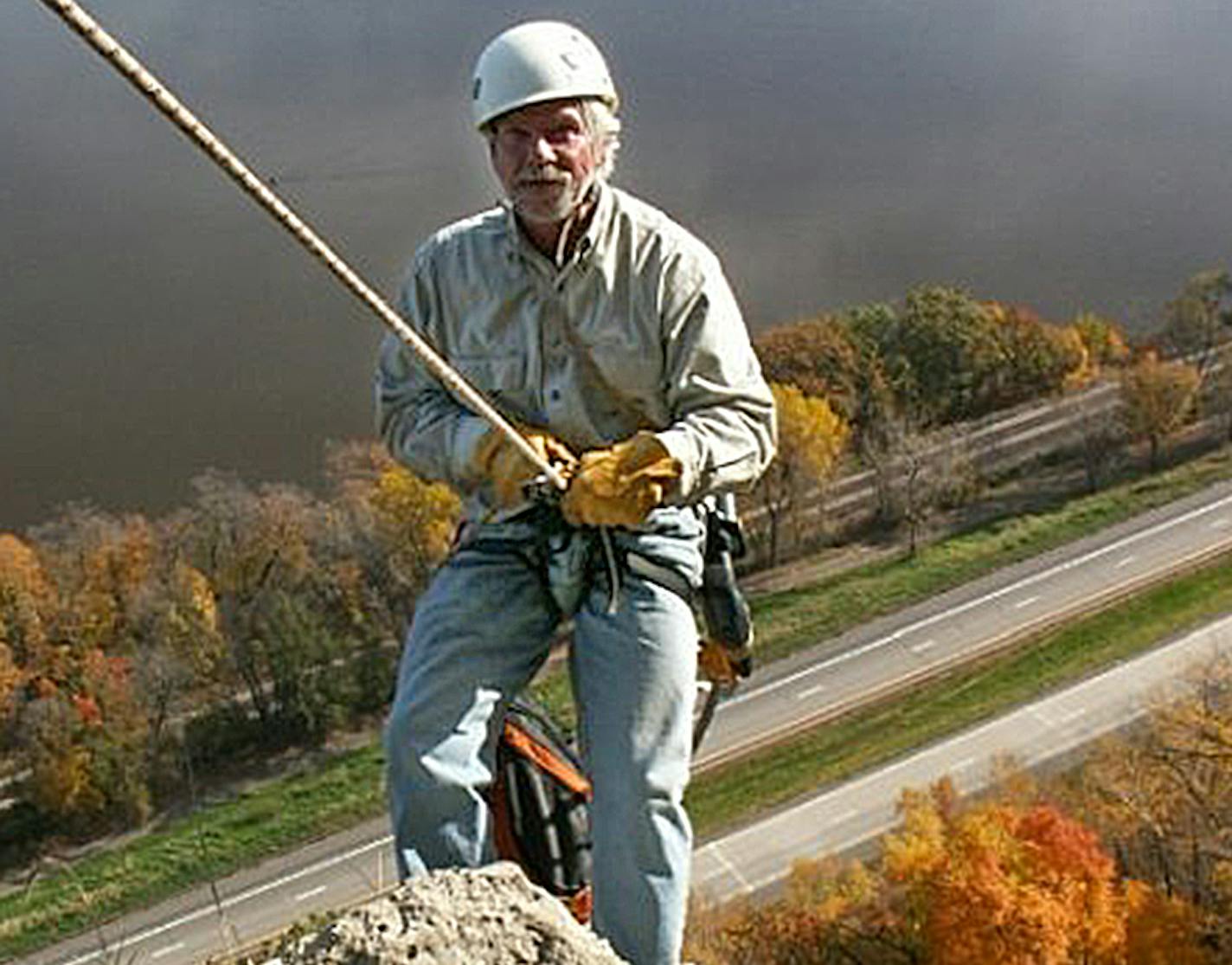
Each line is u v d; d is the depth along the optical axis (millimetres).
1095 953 27906
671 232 4781
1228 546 38969
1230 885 28984
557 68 4500
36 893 28859
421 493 31875
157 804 30406
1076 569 38500
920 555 39125
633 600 4891
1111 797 31422
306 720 31891
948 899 28172
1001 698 35312
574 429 4922
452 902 4027
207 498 32312
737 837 32844
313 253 4020
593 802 4758
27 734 29688
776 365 40406
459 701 4785
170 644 30875
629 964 4605
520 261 4785
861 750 34500
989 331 41000
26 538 32375
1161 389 40594
